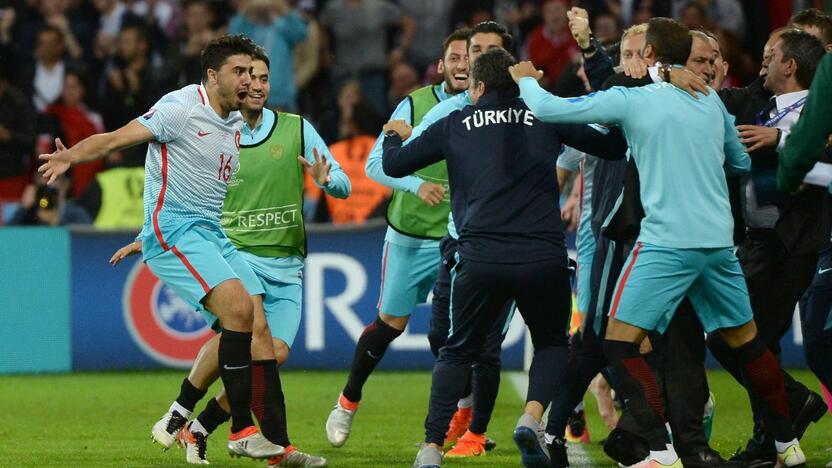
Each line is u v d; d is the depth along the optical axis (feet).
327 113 148.46
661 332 63.93
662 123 62.03
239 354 67.67
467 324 65.46
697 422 64.69
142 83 151.12
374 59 157.07
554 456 70.23
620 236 65.72
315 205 135.54
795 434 70.64
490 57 66.23
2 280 125.90
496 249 63.87
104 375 124.26
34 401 105.60
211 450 79.66
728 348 69.82
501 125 64.95
